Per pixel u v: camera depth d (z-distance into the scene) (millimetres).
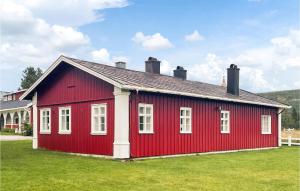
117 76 19438
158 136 19875
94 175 13398
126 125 18312
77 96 21266
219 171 14805
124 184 11844
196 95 21516
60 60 21422
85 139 20500
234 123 25672
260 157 20922
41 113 24172
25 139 34469
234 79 27281
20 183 11781
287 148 29062
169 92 19703
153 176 13328
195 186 11625
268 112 29469
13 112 53906
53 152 21859
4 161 17156
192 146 22016
